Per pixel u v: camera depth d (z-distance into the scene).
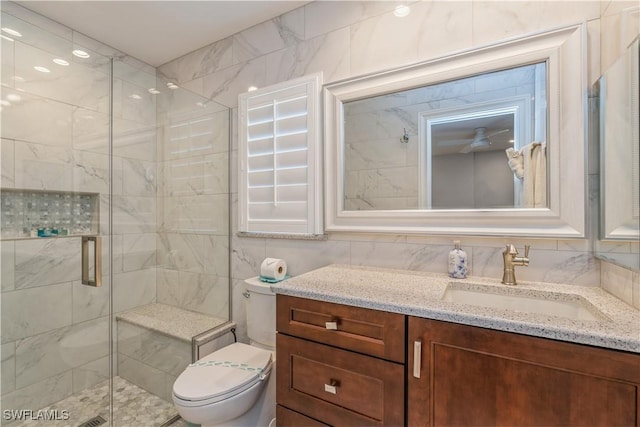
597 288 1.11
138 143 2.22
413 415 0.93
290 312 1.17
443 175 1.38
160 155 2.32
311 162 1.68
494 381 0.83
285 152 1.78
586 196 1.11
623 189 0.91
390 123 1.49
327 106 1.63
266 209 1.86
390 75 1.47
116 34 1.99
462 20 1.34
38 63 1.75
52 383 1.75
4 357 1.60
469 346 0.86
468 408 0.87
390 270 1.46
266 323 1.64
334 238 1.66
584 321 0.80
